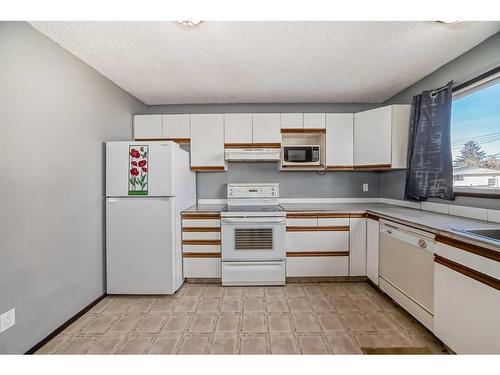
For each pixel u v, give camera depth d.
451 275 1.51
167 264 2.39
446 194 2.18
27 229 1.61
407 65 2.28
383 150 2.72
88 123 2.21
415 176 2.47
